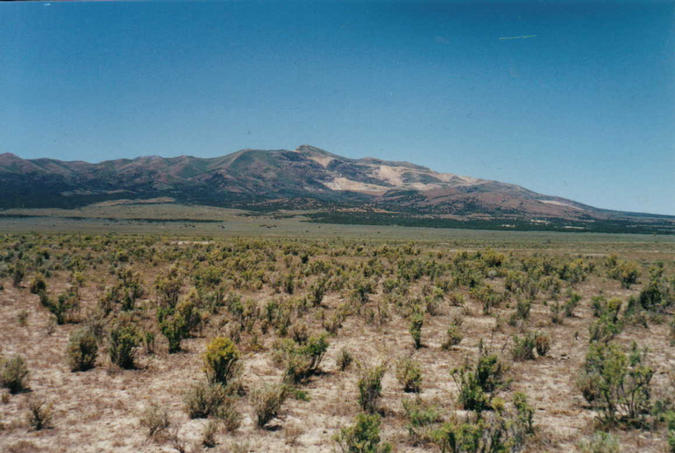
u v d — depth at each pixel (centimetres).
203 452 747
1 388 1042
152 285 2769
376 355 1441
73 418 881
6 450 727
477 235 13912
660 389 1059
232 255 4806
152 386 1104
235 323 1741
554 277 3281
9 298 2172
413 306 2114
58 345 1437
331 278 3222
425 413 850
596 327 1622
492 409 974
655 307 2167
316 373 1270
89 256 4197
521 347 1395
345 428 751
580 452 752
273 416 927
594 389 1020
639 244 9569
